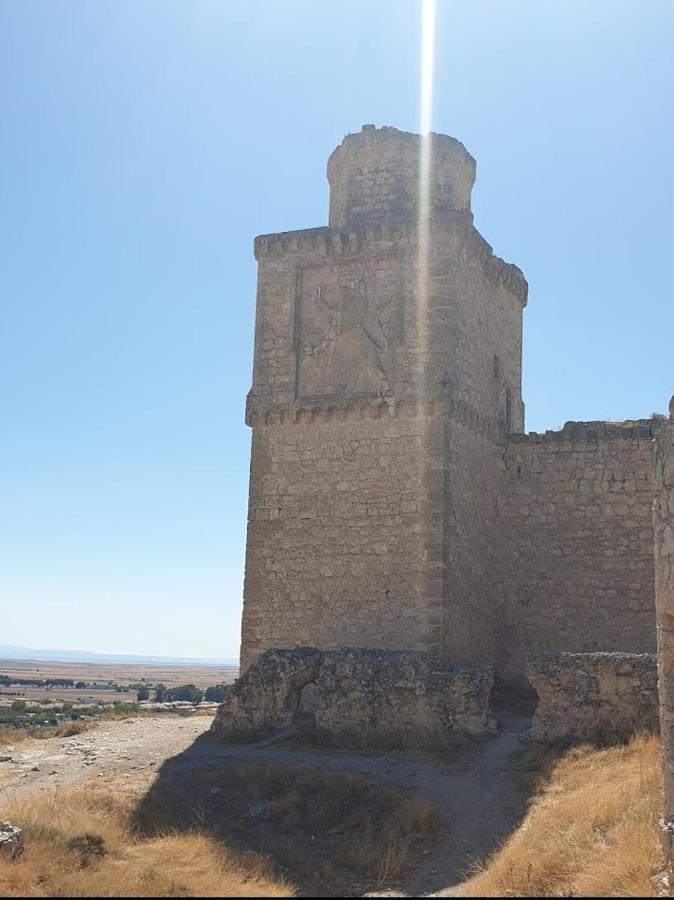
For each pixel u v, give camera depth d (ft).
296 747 73.61
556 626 99.86
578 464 102.17
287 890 45.27
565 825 48.57
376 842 52.60
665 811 39.55
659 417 101.40
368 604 90.07
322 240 98.78
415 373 92.79
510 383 110.01
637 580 98.32
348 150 103.71
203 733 82.12
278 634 93.09
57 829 50.42
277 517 95.40
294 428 96.53
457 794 60.13
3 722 181.06
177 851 49.39
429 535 89.04
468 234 97.30
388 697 74.69
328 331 97.40
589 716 68.44
